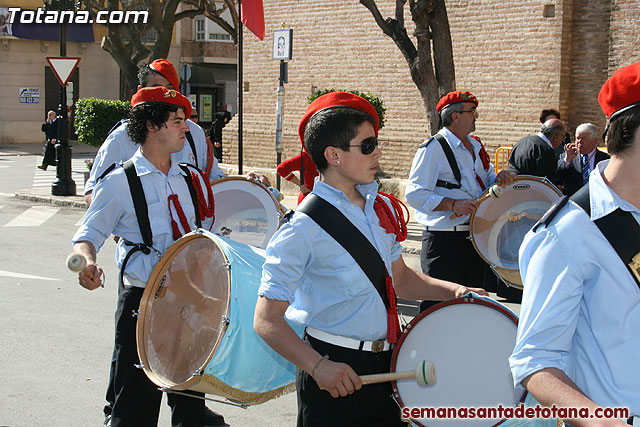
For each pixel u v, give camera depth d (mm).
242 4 13844
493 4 14867
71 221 13781
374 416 3025
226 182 4906
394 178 16391
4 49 34312
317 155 2938
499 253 5746
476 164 6008
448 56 11266
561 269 2176
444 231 5914
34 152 30969
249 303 3334
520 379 2195
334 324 2928
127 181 3967
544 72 14289
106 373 5965
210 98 38812
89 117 16922
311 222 2865
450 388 2938
